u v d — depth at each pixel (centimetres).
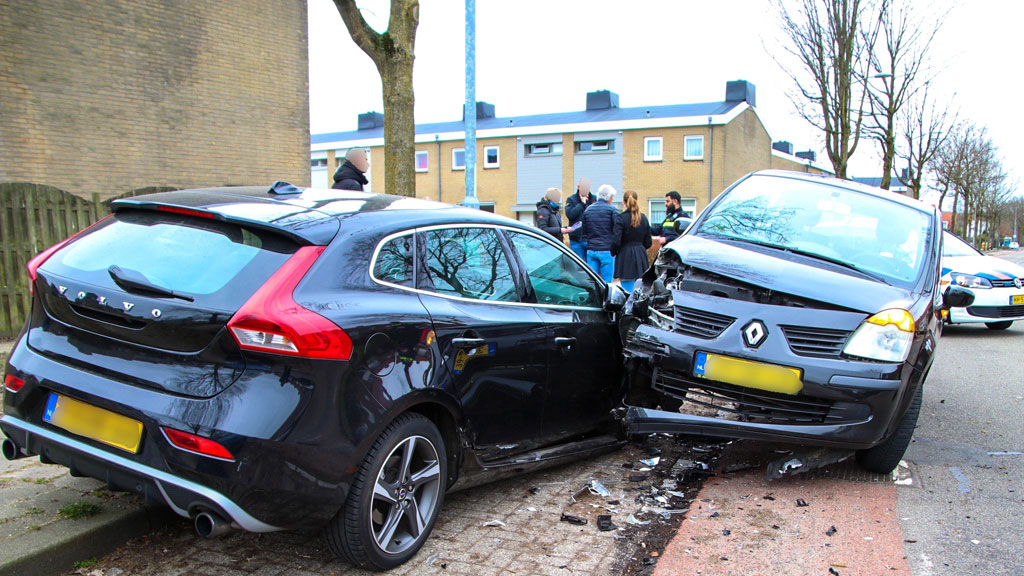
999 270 1030
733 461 466
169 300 273
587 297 452
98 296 286
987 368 788
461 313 341
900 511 388
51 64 1101
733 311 414
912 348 395
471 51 922
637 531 359
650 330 438
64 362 290
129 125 1192
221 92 1307
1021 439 523
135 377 272
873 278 446
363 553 292
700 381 420
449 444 343
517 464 375
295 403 263
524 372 374
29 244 754
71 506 328
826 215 523
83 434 281
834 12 1862
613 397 456
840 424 385
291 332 262
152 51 1212
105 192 1169
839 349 390
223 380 262
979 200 5659
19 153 1074
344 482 277
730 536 353
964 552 339
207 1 1275
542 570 315
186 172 1268
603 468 452
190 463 256
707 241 505
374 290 302
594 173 3750
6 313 739
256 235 291
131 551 321
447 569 312
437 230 350
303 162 1447
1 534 303
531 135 3872
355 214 320
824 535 355
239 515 259
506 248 394
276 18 1383
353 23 772
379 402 287
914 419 421
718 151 3484
